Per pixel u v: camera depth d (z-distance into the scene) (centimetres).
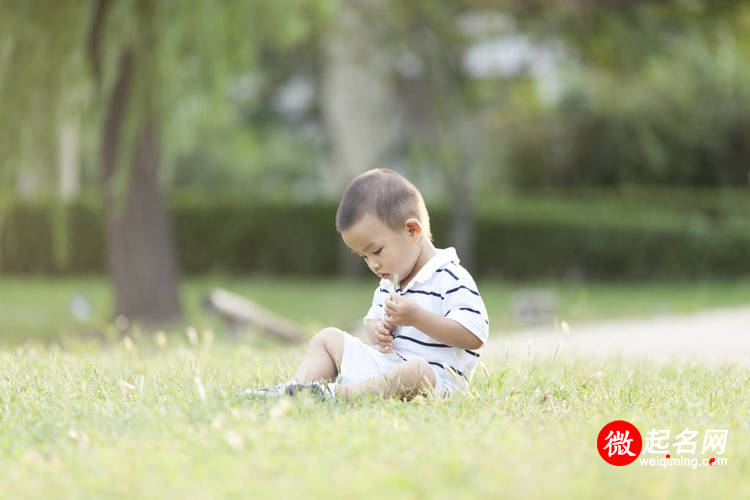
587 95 2839
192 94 1317
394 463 301
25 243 2486
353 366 455
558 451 320
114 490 279
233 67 1318
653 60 1838
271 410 366
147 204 1371
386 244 457
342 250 2456
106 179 1351
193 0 1170
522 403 419
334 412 384
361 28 2078
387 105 2408
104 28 1180
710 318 1471
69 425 369
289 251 2475
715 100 2709
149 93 1205
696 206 2641
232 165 4088
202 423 368
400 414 386
